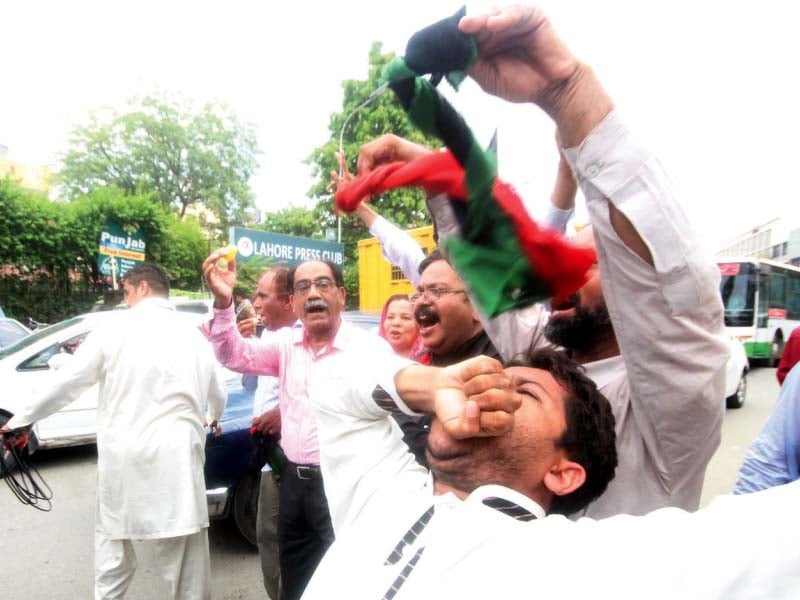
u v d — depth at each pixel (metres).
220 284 2.41
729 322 11.02
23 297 15.38
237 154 31.66
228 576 3.29
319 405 1.12
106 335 2.47
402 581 0.79
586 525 0.79
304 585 2.32
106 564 2.48
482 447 0.87
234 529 3.85
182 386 2.51
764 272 11.47
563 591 0.70
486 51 0.78
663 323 0.94
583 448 0.89
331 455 1.08
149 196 17.97
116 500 2.44
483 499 0.85
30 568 3.43
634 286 0.95
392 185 0.84
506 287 0.85
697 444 1.07
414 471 1.02
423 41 0.74
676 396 1.00
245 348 2.48
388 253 2.60
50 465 5.29
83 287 16.62
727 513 0.70
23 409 2.38
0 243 14.46
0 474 4.85
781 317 12.74
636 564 0.69
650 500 1.17
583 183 0.91
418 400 0.95
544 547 0.75
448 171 0.81
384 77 0.78
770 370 12.35
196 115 30.12
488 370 0.79
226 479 3.33
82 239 15.85
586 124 0.86
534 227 0.82
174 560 2.50
